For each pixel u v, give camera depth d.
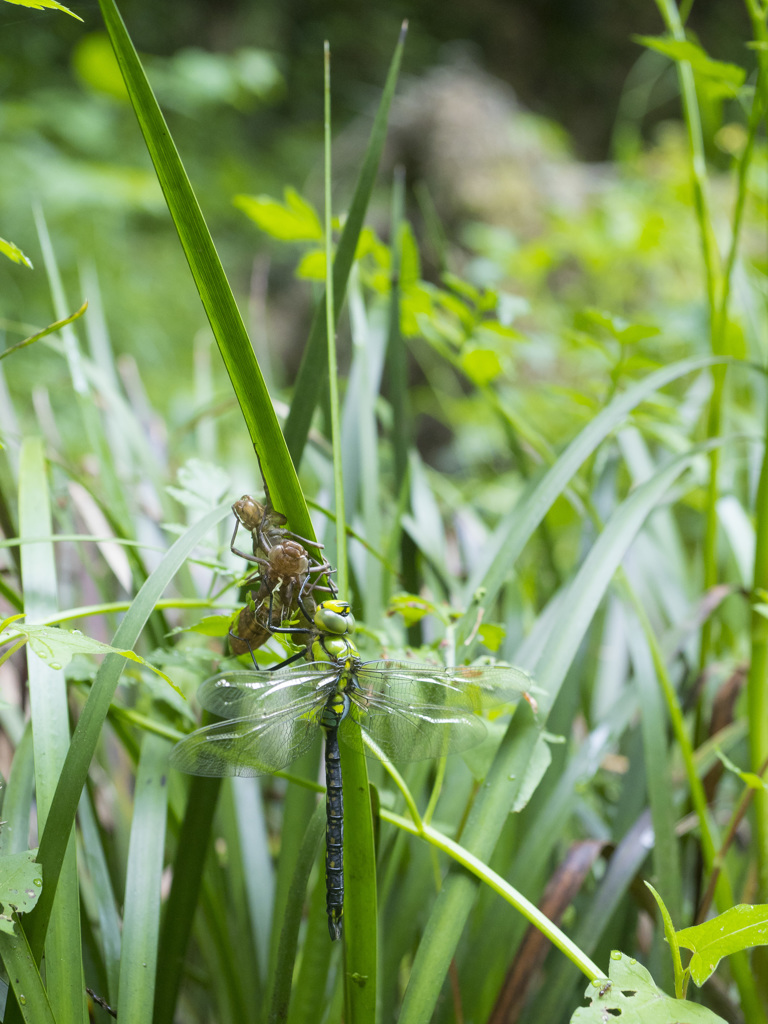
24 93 1.96
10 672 0.54
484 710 0.48
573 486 0.57
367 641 0.52
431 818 0.51
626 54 3.01
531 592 0.65
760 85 0.53
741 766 0.56
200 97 1.69
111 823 0.54
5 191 1.53
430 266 1.65
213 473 0.49
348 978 0.45
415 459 0.62
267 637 0.46
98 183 1.53
